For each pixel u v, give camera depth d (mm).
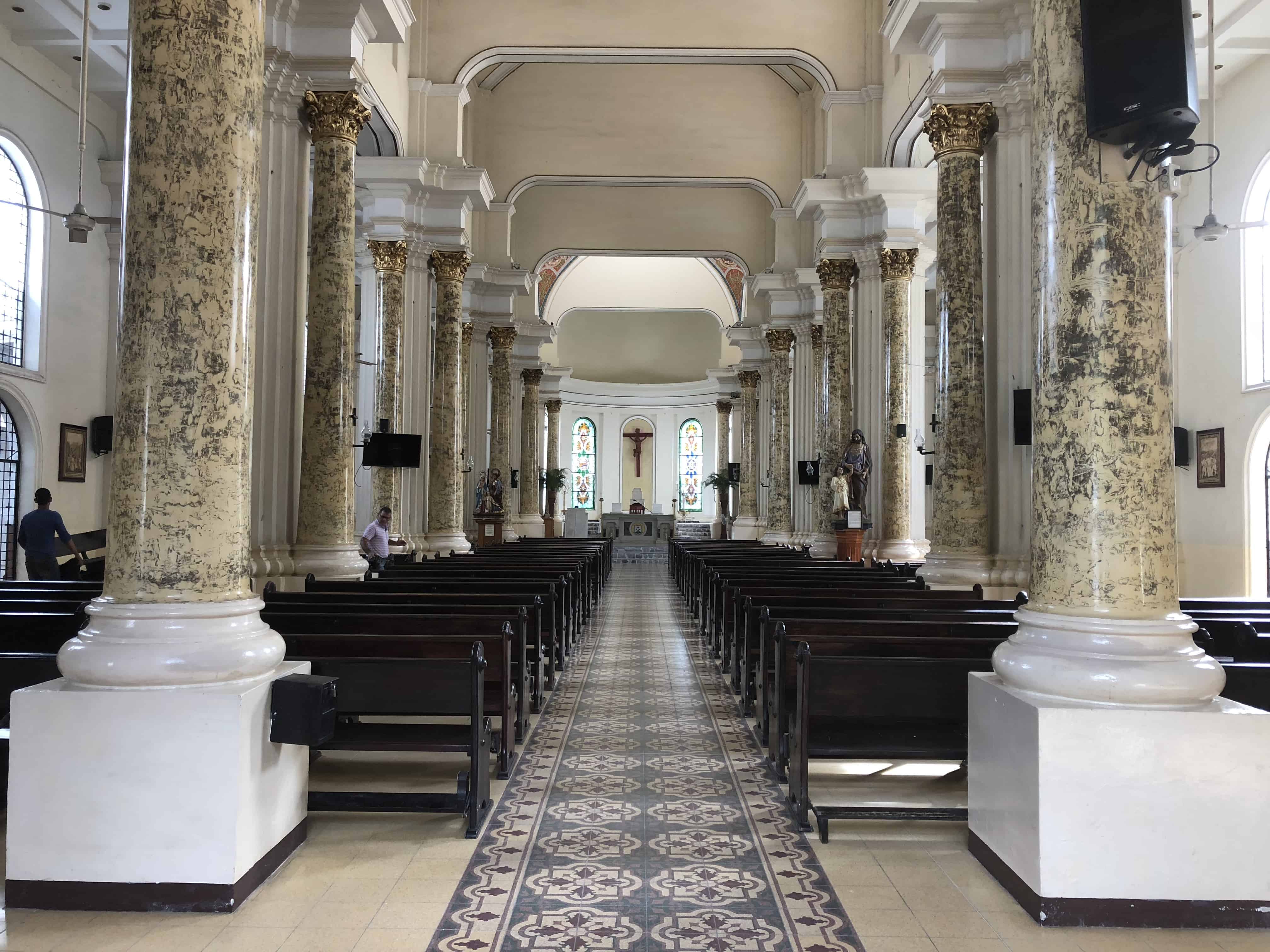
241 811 4070
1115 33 4191
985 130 9859
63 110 14938
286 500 9742
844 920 4016
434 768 6258
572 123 21734
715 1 16359
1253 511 14078
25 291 14430
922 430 16547
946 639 5527
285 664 4781
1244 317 14133
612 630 13648
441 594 7844
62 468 15086
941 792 5852
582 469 40938
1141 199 4383
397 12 10250
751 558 15211
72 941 3744
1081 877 3951
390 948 3713
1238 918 3945
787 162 21719
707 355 40844
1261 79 13781
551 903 4164
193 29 4320
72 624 5988
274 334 9594
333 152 9758
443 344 16484
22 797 4039
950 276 9812
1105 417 4316
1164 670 4062
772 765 6449
